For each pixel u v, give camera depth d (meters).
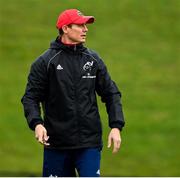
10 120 50.69
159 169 42.94
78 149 17.50
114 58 62.66
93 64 17.59
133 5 71.88
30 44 64.38
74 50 17.50
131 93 56.12
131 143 47.00
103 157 44.34
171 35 67.44
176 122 50.81
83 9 71.38
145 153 45.53
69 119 17.42
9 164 43.09
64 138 17.47
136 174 42.12
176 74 60.00
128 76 59.19
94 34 67.06
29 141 47.41
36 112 17.34
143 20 69.75
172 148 46.53
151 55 63.44
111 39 66.19
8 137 47.91
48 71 17.44
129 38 66.62
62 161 17.72
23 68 60.59
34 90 17.50
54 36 66.38
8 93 55.62
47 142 17.69
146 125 50.25
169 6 71.75
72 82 17.44
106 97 17.84
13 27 67.19
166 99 55.16
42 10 70.81
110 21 69.44
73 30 17.56
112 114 17.59
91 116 17.50
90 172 17.50
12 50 63.41
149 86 57.56
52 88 17.44
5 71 59.78
